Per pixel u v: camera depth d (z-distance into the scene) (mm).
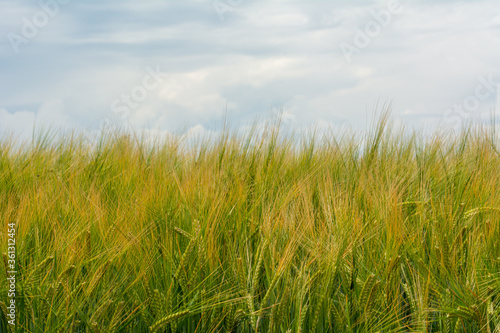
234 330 2385
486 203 3072
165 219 2814
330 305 2318
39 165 4750
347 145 5016
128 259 2564
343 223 2590
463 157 4379
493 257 2631
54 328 2191
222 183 3508
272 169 4129
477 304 2354
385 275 2410
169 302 2283
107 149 5246
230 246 2668
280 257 2455
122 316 2322
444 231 2713
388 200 2885
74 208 3033
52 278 2410
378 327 2316
